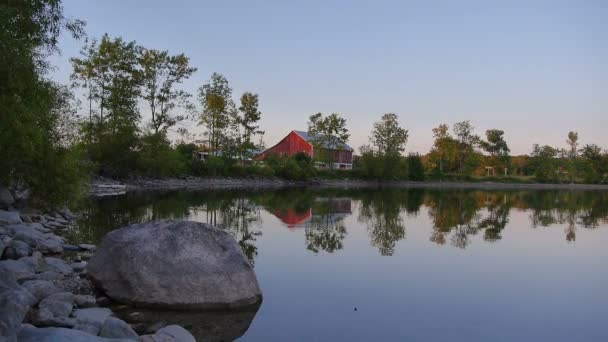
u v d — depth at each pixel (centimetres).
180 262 720
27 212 1556
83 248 1066
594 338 645
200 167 5284
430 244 1373
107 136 3875
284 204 2712
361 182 7438
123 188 3619
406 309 747
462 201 3500
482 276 995
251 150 6356
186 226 771
